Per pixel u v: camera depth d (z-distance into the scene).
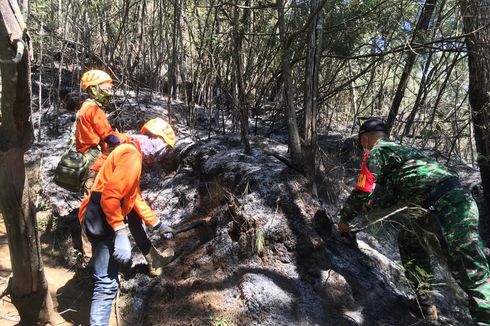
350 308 3.03
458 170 4.79
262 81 5.63
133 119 5.24
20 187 2.49
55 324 3.02
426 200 2.75
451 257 2.70
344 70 5.90
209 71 5.23
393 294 3.20
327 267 3.19
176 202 4.20
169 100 5.21
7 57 2.08
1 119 2.33
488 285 2.63
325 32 4.66
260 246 3.21
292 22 4.65
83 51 6.01
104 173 2.82
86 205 2.92
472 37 3.98
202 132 5.14
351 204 2.98
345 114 6.48
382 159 2.87
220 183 3.93
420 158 2.82
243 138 4.23
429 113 5.91
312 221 3.40
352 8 4.76
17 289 2.76
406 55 5.72
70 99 5.96
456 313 3.15
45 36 5.92
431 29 4.98
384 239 3.70
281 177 3.63
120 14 6.10
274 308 2.93
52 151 5.20
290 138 3.69
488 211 4.14
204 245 3.55
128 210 2.89
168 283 3.36
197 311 3.06
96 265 2.86
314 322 2.90
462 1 4.04
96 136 3.69
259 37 5.37
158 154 3.08
